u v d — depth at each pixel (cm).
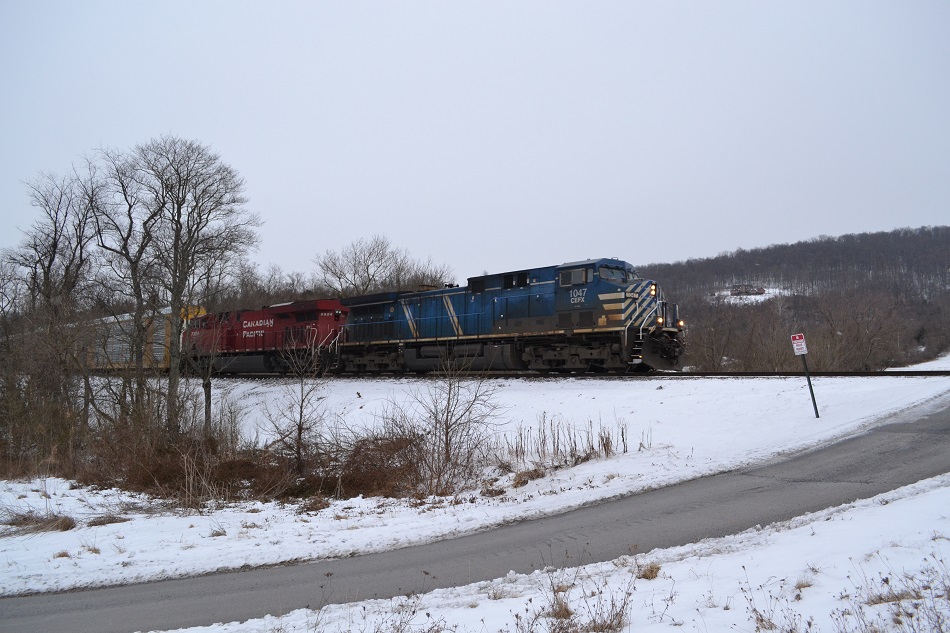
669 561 809
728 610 610
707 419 1702
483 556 937
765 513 982
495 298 2778
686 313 7038
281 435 1903
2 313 3062
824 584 638
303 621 695
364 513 1389
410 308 3153
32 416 2422
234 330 4072
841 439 1387
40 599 856
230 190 3147
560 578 783
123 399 2495
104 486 1852
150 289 3003
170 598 829
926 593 569
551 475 1522
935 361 6075
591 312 2428
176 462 1884
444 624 645
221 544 1109
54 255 3173
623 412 1861
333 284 6022
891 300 7031
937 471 1080
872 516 841
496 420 2000
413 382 2667
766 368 4197
